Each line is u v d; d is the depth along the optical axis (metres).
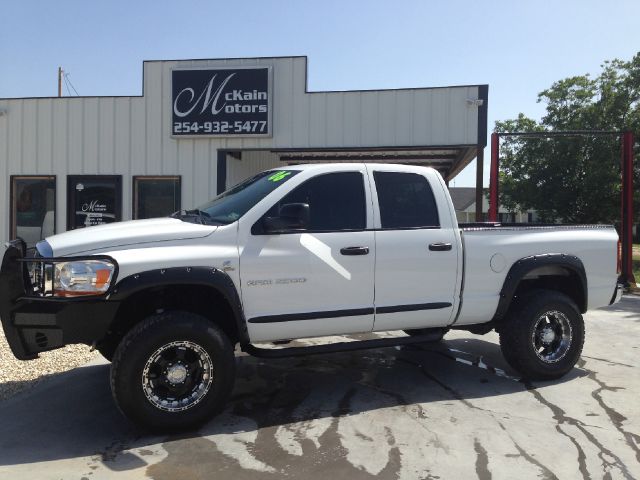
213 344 4.33
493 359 6.43
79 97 12.28
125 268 4.17
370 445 4.11
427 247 5.11
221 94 11.97
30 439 4.25
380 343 5.16
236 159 13.02
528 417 4.64
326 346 4.98
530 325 5.47
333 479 3.60
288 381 5.63
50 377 5.75
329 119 11.89
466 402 5.00
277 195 4.74
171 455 3.96
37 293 4.21
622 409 4.82
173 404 4.26
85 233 4.53
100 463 3.84
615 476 3.62
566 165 23.92
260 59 11.96
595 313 9.36
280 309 4.63
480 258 5.32
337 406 4.92
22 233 12.49
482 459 3.87
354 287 4.86
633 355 6.63
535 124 25.97
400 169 5.24
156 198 12.41
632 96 23.91
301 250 4.68
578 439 4.20
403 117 11.73
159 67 12.16
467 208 46.72
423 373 5.90
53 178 12.40
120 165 12.30
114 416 4.71
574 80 25.23
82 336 4.16
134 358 4.12
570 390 5.34
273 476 3.64
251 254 4.52
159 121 12.24
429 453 3.97
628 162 11.84
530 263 5.47
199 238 4.44
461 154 13.00
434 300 5.16
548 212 25.36
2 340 7.02
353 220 4.95
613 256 5.96
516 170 25.44
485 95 11.53
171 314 4.31
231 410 4.83
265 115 11.90
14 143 12.40
